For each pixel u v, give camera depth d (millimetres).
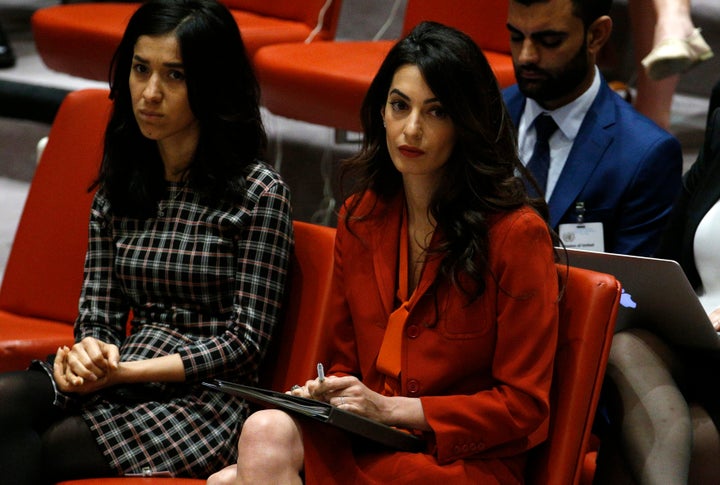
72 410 7512
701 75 15680
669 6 11578
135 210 7953
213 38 7719
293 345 7793
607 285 6656
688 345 7777
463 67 6527
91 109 9781
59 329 9391
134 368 7422
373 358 6992
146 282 7891
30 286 9672
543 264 6516
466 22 12438
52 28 13773
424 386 6730
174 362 7480
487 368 6754
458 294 6645
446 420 6488
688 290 7117
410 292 6969
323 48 12648
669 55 11211
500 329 6547
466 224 6574
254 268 7645
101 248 8148
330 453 6527
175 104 7707
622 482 7492
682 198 8766
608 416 7645
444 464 6516
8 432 7102
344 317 7238
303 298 7816
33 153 17000
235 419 7660
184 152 7867
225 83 7801
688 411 7445
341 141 14844
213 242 7727
